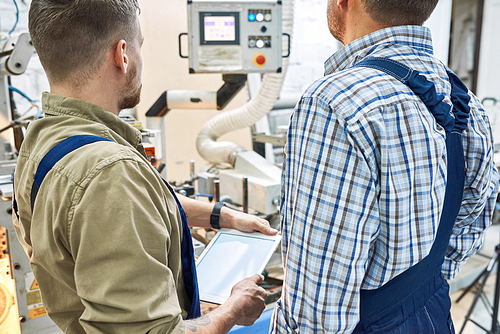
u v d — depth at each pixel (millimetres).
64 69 689
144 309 571
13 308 1325
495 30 3363
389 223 655
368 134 620
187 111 2744
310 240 675
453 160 733
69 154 634
